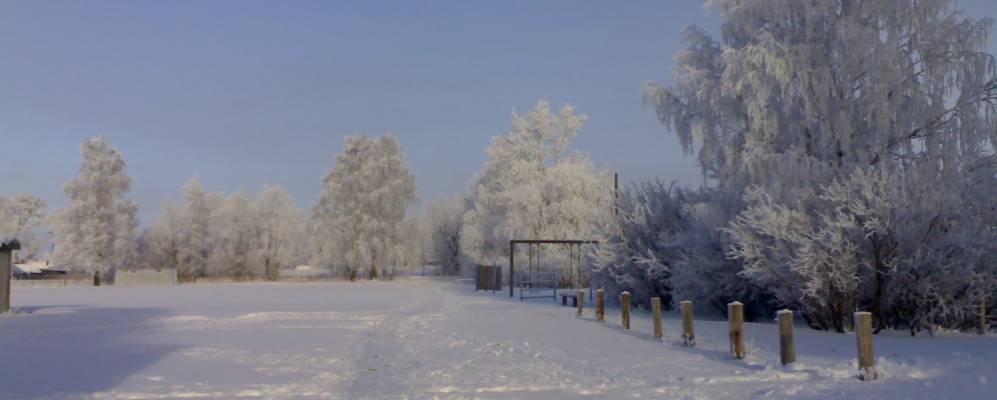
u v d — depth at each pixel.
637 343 14.24
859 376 9.58
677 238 22.23
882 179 15.73
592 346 13.82
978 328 16.56
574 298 26.77
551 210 48.41
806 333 15.92
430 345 14.43
